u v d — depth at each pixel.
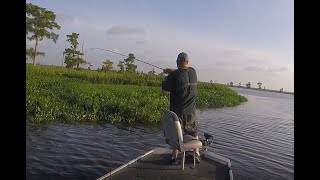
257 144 14.14
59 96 19.56
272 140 15.52
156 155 5.72
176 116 4.67
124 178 4.50
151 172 4.80
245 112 30.22
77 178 7.46
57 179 7.28
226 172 4.95
